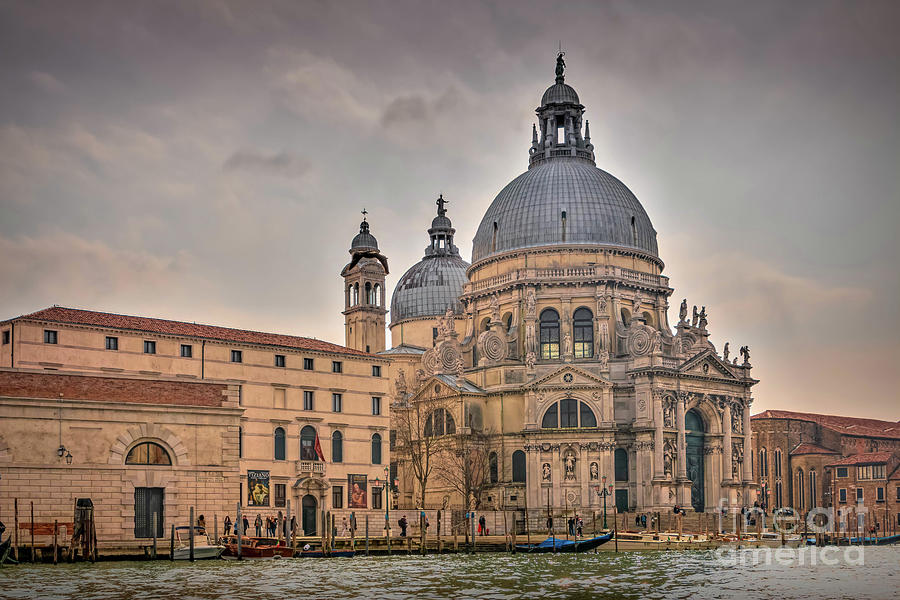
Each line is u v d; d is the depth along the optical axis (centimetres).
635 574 8050
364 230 17912
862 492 17312
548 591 7031
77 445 8156
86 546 7944
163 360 10806
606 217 15212
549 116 16338
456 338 15400
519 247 15212
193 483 8575
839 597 6856
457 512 12825
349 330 17650
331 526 10225
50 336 10212
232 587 6988
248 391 11262
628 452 13988
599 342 14525
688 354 14650
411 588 7088
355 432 12075
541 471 13925
